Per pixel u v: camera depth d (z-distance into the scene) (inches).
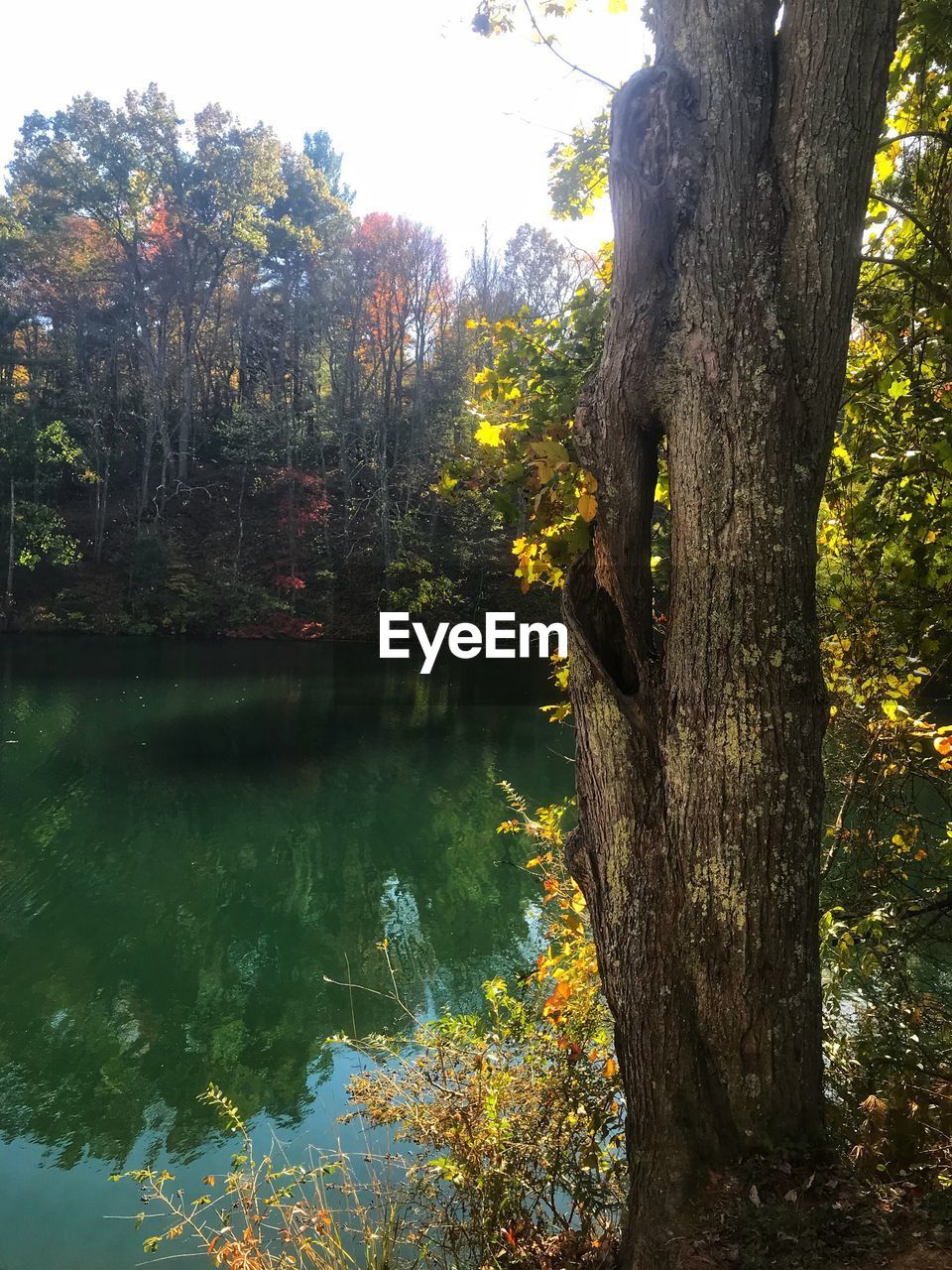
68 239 1360.7
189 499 1373.0
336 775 498.3
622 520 82.0
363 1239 106.0
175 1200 151.1
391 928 285.3
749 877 73.5
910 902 135.9
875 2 72.1
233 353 1619.1
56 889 322.0
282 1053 207.2
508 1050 121.2
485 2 114.6
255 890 323.0
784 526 72.9
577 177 141.1
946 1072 107.8
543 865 146.9
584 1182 101.5
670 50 78.7
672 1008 77.0
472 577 1061.8
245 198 1438.2
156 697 745.6
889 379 125.6
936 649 130.1
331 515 1307.8
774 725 73.0
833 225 73.0
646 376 77.8
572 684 90.0
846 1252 63.3
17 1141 171.3
